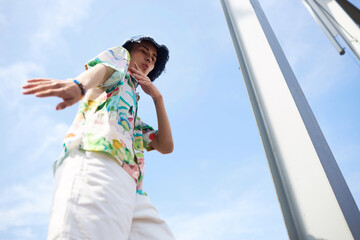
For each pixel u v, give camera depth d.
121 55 1.14
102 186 0.81
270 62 1.45
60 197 0.78
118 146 0.93
